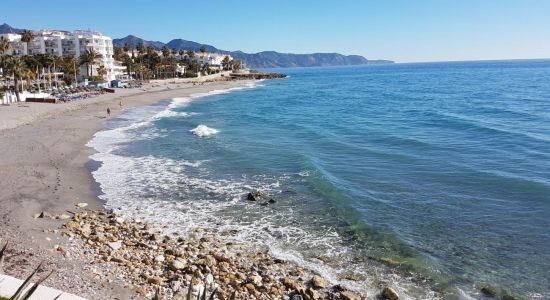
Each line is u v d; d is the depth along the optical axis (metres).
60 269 11.93
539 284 12.25
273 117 52.59
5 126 39.81
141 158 28.52
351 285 12.27
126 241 14.63
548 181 21.50
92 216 17.33
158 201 19.69
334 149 31.56
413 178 23.19
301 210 18.47
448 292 11.91
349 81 152.62
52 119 47.53
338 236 15.76
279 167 26.03
